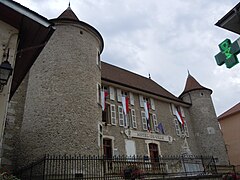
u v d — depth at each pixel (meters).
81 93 13.06
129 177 11.17
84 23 15.10
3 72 4.94
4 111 5.11
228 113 29.44
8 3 5.73
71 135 11.71
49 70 13.33
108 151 16.36
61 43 14.04
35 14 6.08
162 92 24.75
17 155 12.38
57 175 9.52
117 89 19.27
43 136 11.72
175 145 21.09
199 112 24.61
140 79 24.73
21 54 7.05
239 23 6.14
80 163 11.05
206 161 20.45
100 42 16.33
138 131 18.77
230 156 27.83
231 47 5.12
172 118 22.66
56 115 12.05
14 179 6.30
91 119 12.84
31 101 13.12
